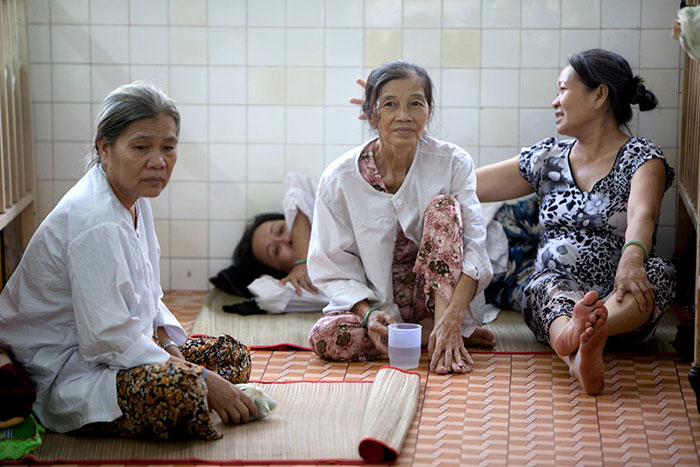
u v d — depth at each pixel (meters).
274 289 4.00
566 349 2.96
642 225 3.19
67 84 4.42
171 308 4.21
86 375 2.52
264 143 4.49
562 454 2.46
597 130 3.45
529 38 4.36
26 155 4.34
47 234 2.48
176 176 4.52
